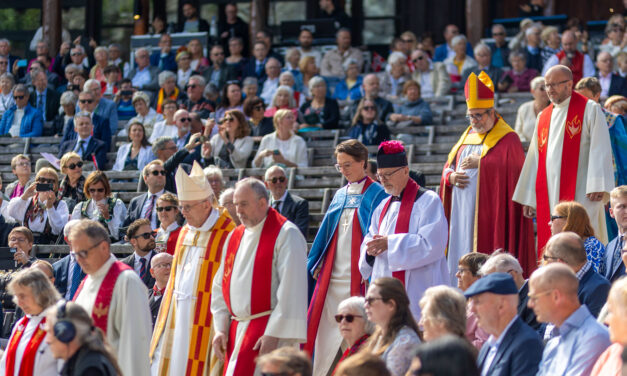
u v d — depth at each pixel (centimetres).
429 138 5425
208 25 7562
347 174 3178
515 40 6781
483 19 7462
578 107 3419
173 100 5675
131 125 5362
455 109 6131
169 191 4425
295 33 7494
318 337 3095
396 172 2964
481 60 6212
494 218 3359
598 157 3353
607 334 2031
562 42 6234
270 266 2748
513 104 5825
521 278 2539
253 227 2800
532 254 3412
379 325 2262
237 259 2805
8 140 6116
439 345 1560
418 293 2873
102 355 2084
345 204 3158
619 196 2880
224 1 9025
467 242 3384
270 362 1775
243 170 4875
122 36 9162
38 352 2467
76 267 3659
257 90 6594
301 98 6150
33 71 6556
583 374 1997
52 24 7869
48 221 4425
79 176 4675
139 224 3616
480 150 3416
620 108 3947
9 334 3566
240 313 2767
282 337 2686
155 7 8981
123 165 5347
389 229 2959
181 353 2912
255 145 5350
